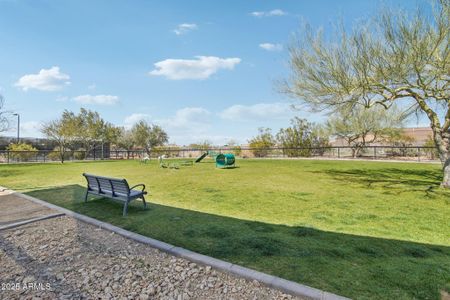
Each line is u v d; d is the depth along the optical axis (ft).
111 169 46.88
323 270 8.35
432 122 24.93
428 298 6.73
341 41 25.08
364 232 12.26
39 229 13.12
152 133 111.96
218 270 8.61
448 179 24.26
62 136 68.13
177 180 31.27
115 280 8.08
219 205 18.11
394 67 21.25
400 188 24.41
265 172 38.86
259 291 7.35
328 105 28.71
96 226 13.47
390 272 8.16
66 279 8.20
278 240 11.12
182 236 11.71
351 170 40.32
